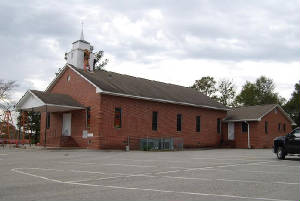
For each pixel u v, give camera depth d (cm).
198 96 4284
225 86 7194
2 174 1247
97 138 2864
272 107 4247
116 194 845
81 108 3008
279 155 1978
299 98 7144
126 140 3070
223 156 2259
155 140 3180
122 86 3241
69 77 3272
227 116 4350
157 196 819
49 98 2916
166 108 3522
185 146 3703
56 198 796
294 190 898
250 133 4050
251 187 946
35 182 1045
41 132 3581
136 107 3198
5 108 4794
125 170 1372
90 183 1025
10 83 4900
